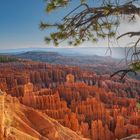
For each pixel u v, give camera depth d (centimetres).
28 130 6706
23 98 12706
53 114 11031
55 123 8431
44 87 19875
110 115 12506
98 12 650
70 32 687
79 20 665
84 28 701
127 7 623
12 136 4528
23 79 18850
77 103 13312
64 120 10119
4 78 18125
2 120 4297
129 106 13950
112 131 10944
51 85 19950
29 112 8400
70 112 11362
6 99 8200
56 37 683
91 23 697
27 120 7925
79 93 16138
